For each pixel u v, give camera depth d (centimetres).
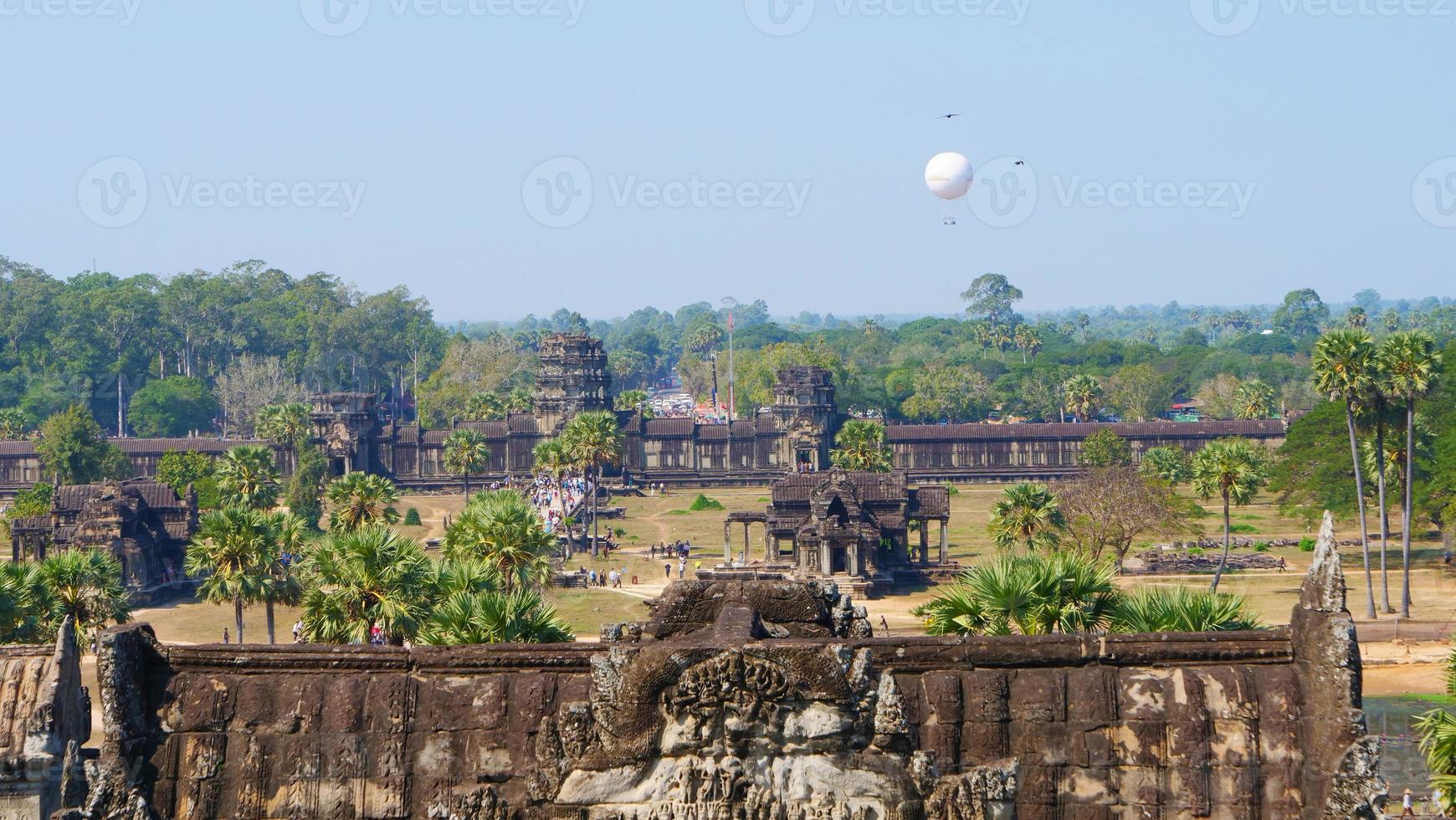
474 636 9556
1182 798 4262
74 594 14100
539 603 10019
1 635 13412
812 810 4047
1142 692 4322
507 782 4294
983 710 4291
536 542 15262
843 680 4072
